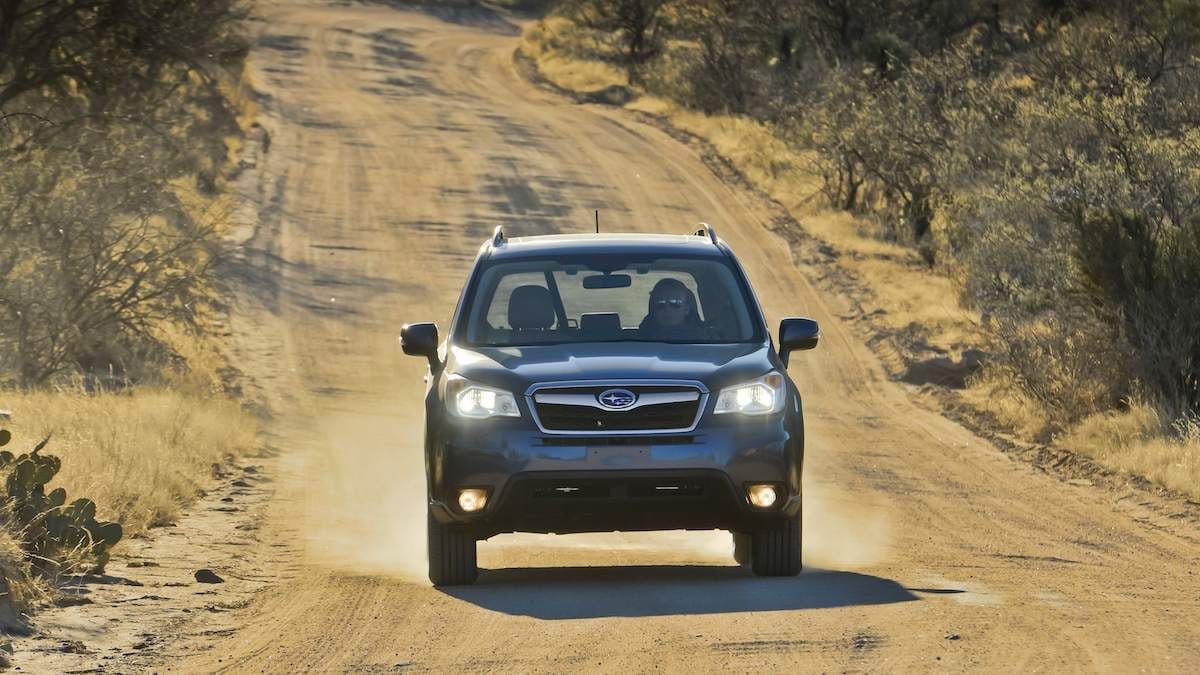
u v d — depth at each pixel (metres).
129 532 28.42
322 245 101.88
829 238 107.94
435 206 117.31
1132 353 52.97
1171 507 36.78
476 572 23.00
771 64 165.25
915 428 57.75
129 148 67.94
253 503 35.66
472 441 21.73
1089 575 25.11
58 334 58.16
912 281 93.94
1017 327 61.44
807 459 48.59
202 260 81.75
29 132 69.06
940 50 141.12
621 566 25.86
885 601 20.33
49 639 18.20
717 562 26.92
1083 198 59.66
